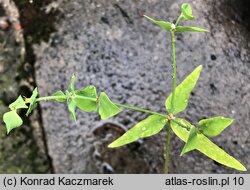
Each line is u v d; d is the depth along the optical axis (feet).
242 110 0.56
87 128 0.57
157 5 0.59
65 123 0.58
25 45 0.60
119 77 0.57
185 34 0.58
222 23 0.58
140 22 0.58
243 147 0.55
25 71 0.59
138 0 0.59
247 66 0.57
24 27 0.60
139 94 0.57
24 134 0.58
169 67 0.57
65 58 0.58
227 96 0.56
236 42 0.58
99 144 0.57
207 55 0.57
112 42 0.58
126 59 0.57
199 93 0.56
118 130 0.57
